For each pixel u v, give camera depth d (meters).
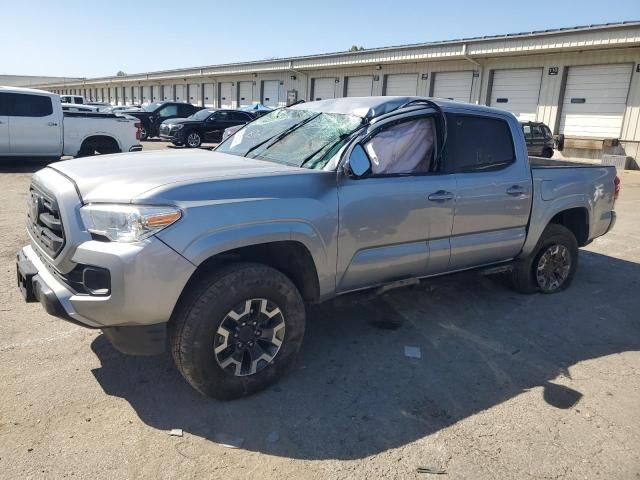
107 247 2.82
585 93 19.88
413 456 2.82
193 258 2.92
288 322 3.39
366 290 3.92
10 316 4.32
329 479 2.62
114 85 59.06
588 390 3.56
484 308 5.01
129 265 2.77
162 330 2.98
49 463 2.63
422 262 4.13
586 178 5.43
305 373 3.65
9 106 12.30
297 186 3.38
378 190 3.72
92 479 2.54
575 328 4.63
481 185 4.38
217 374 3.13
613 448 2.94
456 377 3.68
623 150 18.80
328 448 2.86
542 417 3.22
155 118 22.98
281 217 3.24
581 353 4.14
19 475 2.54
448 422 3.14
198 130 20.23
